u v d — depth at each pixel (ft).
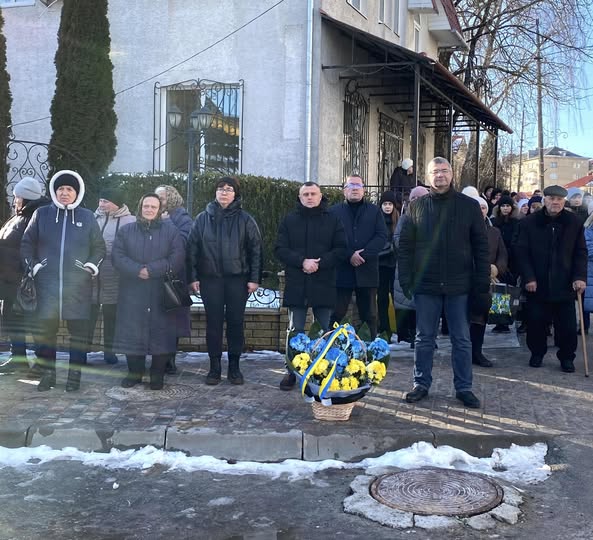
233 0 41.39
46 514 13.70
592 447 17.03
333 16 43.32
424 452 16.60
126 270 20.48
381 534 12.89
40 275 20.74
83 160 41.11
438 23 67.31
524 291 25.43
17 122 45.98
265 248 33.09
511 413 19.34
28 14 45.73
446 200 19.88
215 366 22.17
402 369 24.61
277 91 40.83
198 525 13.32
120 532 12.98
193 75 42.32
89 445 17.29
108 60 42.09
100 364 24.81
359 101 47.50
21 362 23.48
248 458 16.96
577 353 27.91
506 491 14.67
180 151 43.09
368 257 23.54
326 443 17.01
